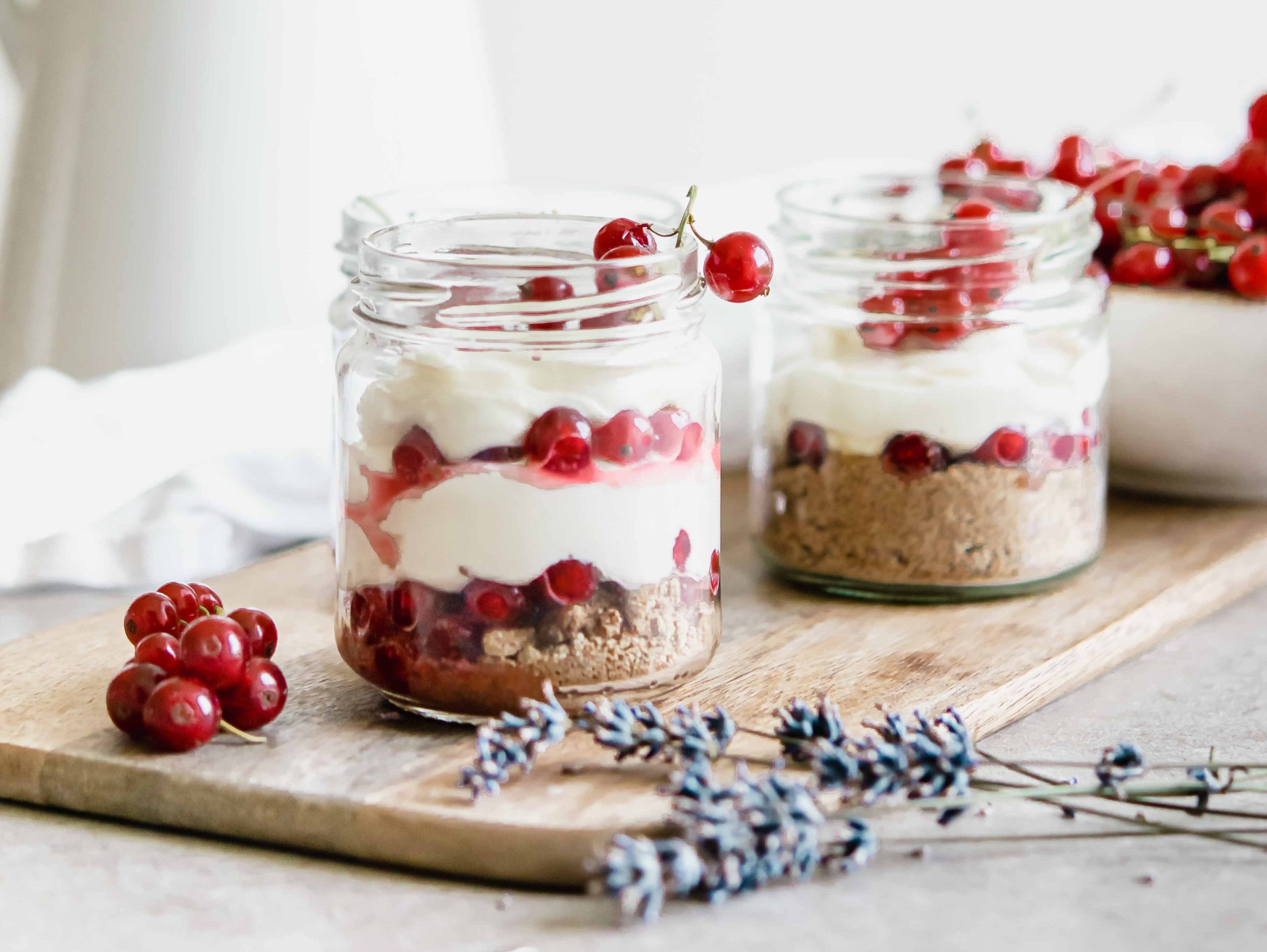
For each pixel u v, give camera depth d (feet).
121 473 2.46
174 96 2.64
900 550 2.29
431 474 1.97
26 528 2.42
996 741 2.09
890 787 1.86
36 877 1.89
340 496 2.06
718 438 2.07
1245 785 1.99
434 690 2.00
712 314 2.67
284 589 2.35
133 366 2.69
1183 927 1.82
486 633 1.99
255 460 2.48
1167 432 2.52
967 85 3.84
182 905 1.86
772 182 2.90
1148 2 3.90
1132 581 2.35
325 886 1.88
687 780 1.83
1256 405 2.48
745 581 2.38
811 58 3.67
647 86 3.54
